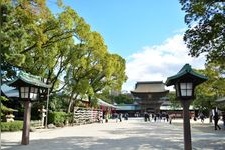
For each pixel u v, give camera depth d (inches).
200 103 2060.8
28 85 672.4
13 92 1406.3
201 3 651.5
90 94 1782.7
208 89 1438.2
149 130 1222.9
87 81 1662.2
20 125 1099.3
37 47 1074.1
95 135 960.3
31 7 901.2
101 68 1705.2
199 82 488.1
